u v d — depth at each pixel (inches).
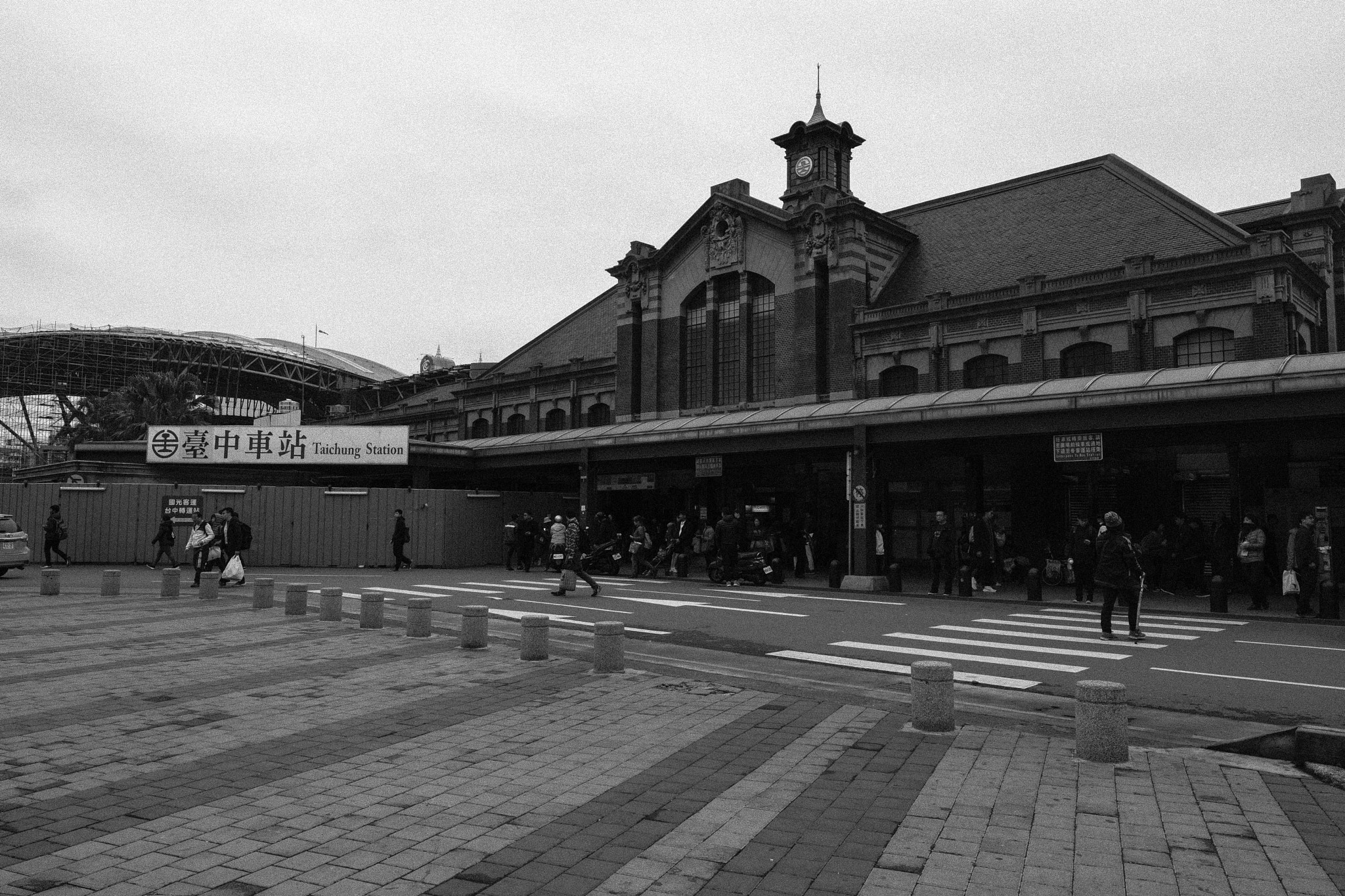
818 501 1301.7
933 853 197.0
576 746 285.6
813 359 1355.8
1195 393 760.3
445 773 256.1
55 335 3221.0
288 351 3587.6
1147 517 1023.6
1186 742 307.1
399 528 1164.5
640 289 1632.6
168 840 202.2
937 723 304.5
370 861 190.5
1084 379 861.2
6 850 195.0
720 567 994.1
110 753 274.7
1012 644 542.6
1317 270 1091.9
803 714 331.3
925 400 961.5
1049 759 272.7
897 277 1381.6
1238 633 598.2
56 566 1145.4
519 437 1535.4
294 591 629.0
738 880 181.6
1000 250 1289.4
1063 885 179.9
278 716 324.2
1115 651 515.8
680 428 1165.7
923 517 1195.3
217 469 1445.6
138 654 458.3
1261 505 945.5
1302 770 262.2
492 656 457.7
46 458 2891.2
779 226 1408.7
